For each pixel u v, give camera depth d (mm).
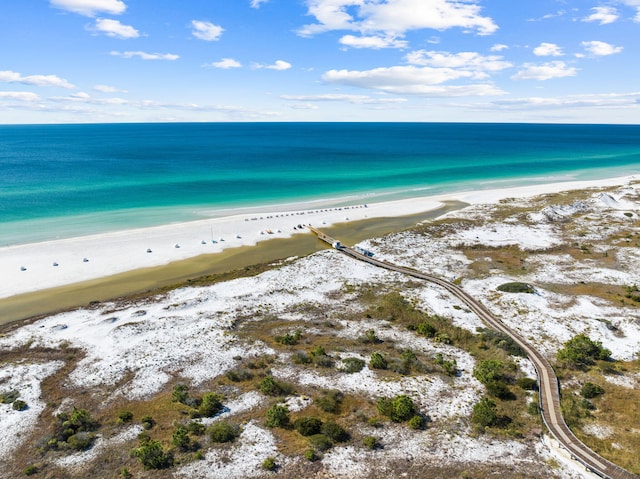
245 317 53875
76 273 67125
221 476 29531
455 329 51438
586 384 39750
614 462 30875
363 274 68250
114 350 45812
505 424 35344
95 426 34938
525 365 43938
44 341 47938
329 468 30250
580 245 79625
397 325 52688
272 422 34438
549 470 30391
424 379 41188
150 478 29375
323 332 50594
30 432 34281
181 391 38500
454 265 72000
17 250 74562
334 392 38438
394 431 34188
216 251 78438
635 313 54531
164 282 65688
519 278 66062
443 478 29359
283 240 85375
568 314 54625
